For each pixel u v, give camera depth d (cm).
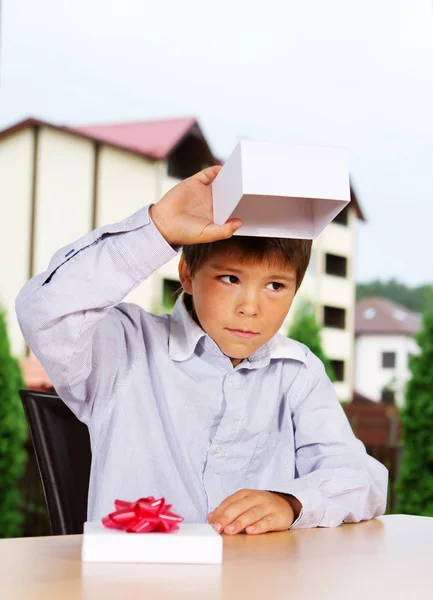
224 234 92
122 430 117
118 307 124
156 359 121
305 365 127
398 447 383
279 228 100
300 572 70
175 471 118
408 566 74
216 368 121
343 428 123
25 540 81
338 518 99
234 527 90
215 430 121
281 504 95
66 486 117
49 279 99
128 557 71
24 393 121
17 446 358
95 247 98
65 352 102
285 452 125
